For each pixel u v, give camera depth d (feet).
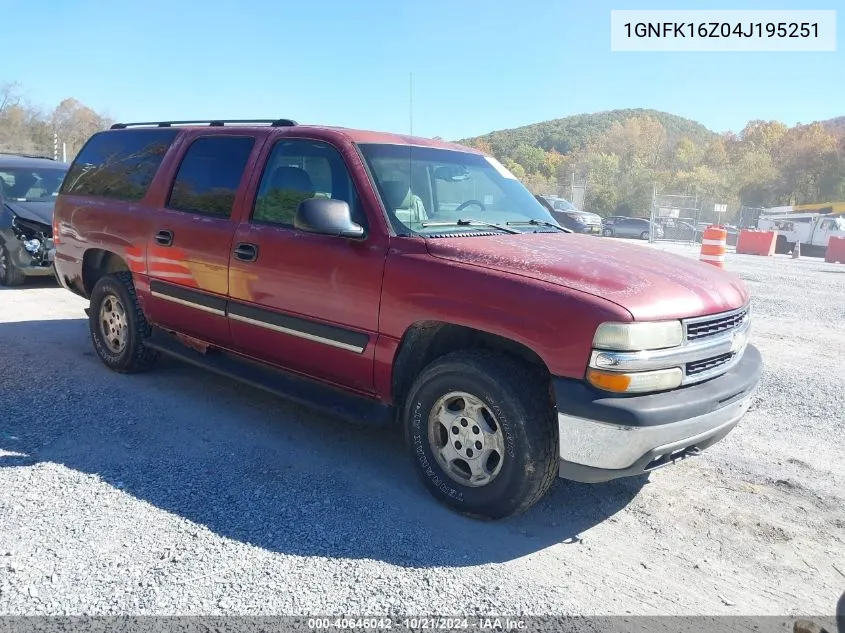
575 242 13.66
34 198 33.37
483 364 11.18
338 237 13.02
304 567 10.02
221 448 14.16
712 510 12.55
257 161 14.93
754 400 18.97
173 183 16.70
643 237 119.03
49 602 8.89
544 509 12.34
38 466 12.80
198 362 15.96
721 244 41.91
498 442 11.25
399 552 10.59
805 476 14.12
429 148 15.21
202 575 9.67
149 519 11.12
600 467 10.47
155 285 16.63
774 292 41.22
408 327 12.04
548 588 9.88
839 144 236.84
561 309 10.47
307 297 13.37
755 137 294.05
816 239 102.89
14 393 16.66
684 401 10.62
